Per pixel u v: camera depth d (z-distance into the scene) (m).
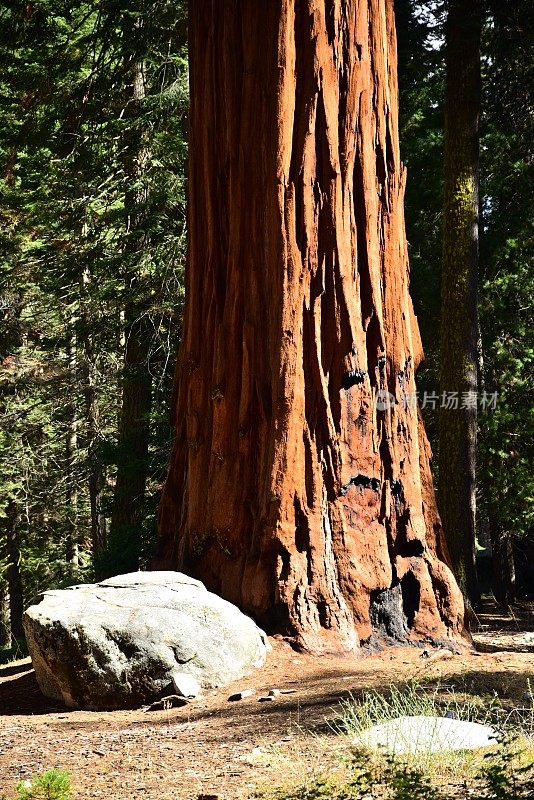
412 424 9.25
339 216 8.86
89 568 21.25
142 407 17.50
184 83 16.77
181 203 16.84
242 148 9.07
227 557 8.96
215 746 5.93
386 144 9.37
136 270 16.80
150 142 16.72
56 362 21.69
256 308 8.99
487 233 16.55
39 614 7.79
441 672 7.44
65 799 4.91
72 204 17.94
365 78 9.05
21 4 17.16
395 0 15.93
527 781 4.58
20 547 27.58
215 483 9.09
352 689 6.98
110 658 7.45
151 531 16.98
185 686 7.37
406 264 9.56
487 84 16.67
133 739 6.34
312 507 8.60
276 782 4.99
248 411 8.96
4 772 5.72
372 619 8.68
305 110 8.81
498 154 17.09
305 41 8.84
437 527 9.41
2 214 20.92
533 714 5.93
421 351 9.66
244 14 9.12
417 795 4.40
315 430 8.72
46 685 8.00
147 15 16.33
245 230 9.10
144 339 17.27
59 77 18.19
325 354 8.81
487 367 16.91
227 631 7.82
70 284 18.70
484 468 16.50
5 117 19.66
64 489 23.95
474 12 14.15
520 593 18.64
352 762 4.91
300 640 8.26
